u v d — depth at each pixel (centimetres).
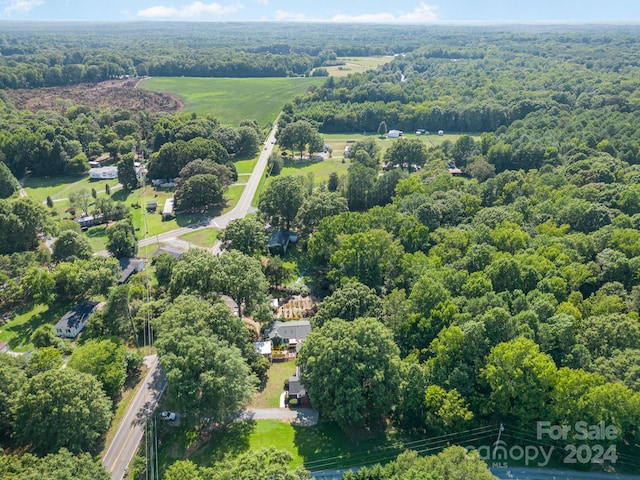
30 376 7850
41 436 6575
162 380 8838
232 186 18912
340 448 7312
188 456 7194
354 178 16500
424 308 8819
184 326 8050
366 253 10806
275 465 5550
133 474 6906
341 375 7250
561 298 9081
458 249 11306
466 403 7319
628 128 18525
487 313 7875
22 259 11862
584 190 13675
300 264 13275
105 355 8119
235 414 7994
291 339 9844
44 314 10781
